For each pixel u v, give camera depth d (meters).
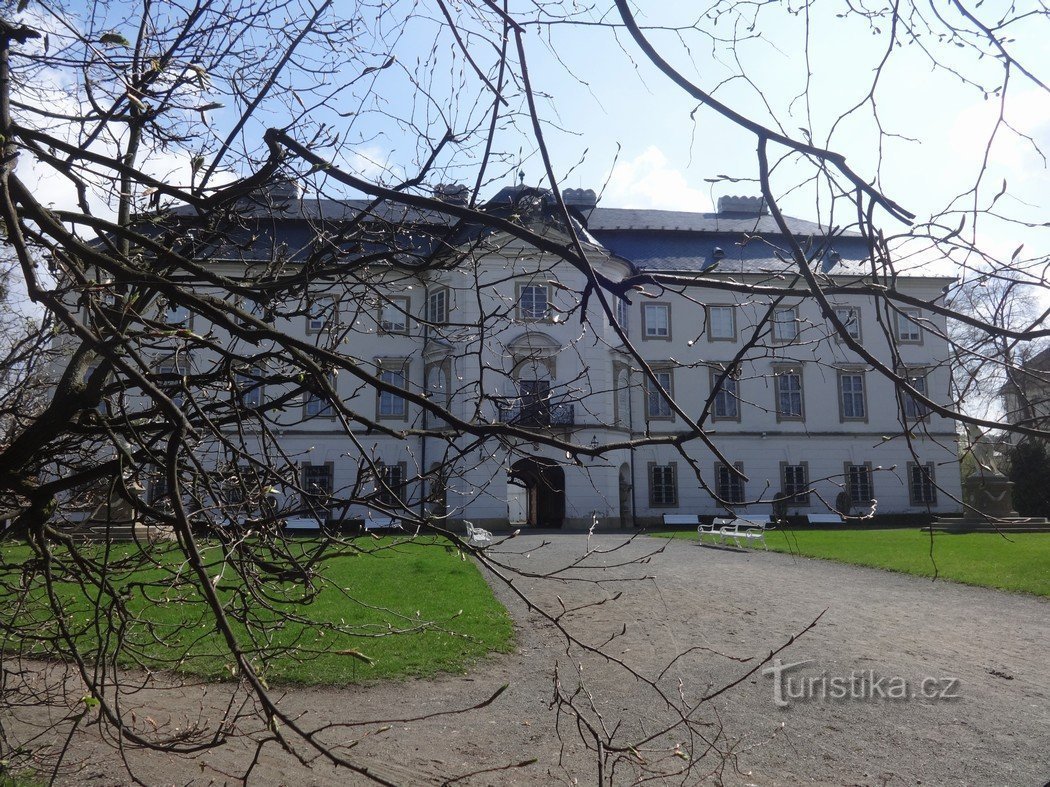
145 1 4.27
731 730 6.68
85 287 2.96
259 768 5.85
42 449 4.35
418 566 17.31
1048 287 2.63
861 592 14.23
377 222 4.36
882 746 6.29
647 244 40.81
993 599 13.41
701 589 14.54
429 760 6.02
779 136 2.42
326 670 8.41
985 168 2.62
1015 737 6.47
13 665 6.79
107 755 5.93
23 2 3.45
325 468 34.34
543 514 36.53
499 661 9.09
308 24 3.97
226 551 3.45
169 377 3.86
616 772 5.73
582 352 32.28
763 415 39.22
